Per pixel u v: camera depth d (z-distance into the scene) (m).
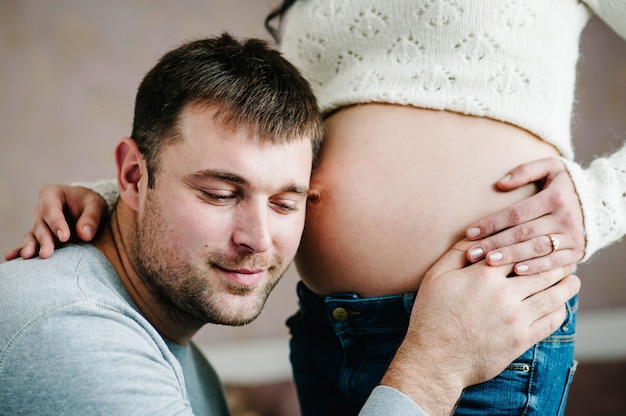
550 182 0.93
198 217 0.86
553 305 0.90
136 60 2.30
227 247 0.87
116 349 0.81
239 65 0.90
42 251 0.91
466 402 0.93
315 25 1.08
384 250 0.96
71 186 1.10
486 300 0.87
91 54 2.26
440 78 0.98
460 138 0.96
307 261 1.04
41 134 2.24
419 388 0.83
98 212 1.02
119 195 1.07
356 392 1.01
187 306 0.91
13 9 2.20
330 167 1.02
